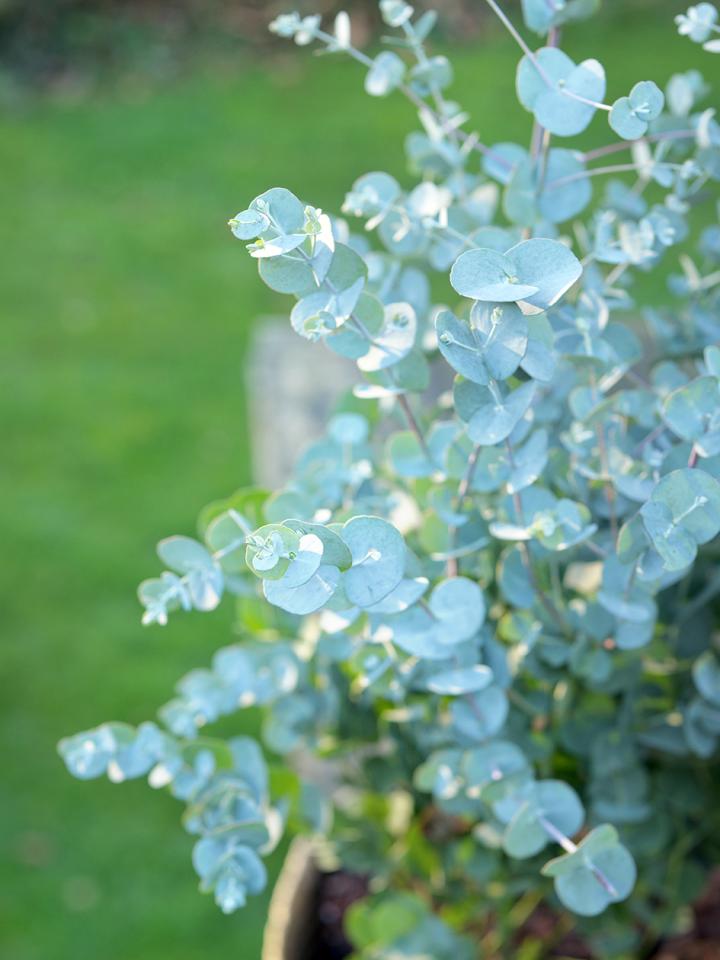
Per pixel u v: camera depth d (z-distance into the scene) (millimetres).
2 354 3996
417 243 1088
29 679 2760
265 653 1158
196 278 4406
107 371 3891
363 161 5148
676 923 1304
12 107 5828
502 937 1312
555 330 1034
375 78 1118
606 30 5789
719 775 1228
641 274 3480
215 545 1028
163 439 3547
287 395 2035
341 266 886
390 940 1236
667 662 1160
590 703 1160
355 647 1106
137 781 2533
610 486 1030
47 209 4957
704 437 916
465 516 1011
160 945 2207
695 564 1141
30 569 3082
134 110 5766
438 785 1104
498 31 5938
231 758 1092
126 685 2729
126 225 4801
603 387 1041
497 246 1008
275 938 1351
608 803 1153
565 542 979
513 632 1063
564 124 955
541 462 964
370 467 1115
